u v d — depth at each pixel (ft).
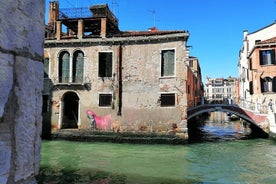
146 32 77.20
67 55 75.72
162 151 56.75
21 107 6.68
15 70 6.52
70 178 33.78
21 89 6.70
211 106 79.51
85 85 73.10
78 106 79.10
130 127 69.67
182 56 68.59
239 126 127.13
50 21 91.61
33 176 7.09
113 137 68.39
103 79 72.43
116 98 71.31
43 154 52.06
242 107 78.79
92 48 73.87
